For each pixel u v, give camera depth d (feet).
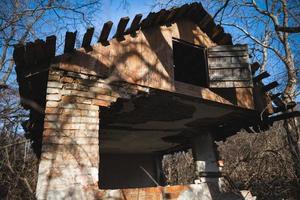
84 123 17.97
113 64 20.24
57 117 17.38
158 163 40.45
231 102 24.97
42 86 19.51
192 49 27.86
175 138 32.99
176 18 24.81
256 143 45.27
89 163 17.22
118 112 24.09
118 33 20.79
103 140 32.55
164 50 23.22
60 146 16.87
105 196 17.01
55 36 16.24
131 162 39.50
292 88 31.09
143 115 25.39
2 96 18.40
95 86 19.15
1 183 23.66
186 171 50.78
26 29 35.01
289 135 32.22
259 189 38.27
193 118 26.99
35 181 24.39
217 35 26.55
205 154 29.71
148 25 22.85
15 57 17.31
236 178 40.47
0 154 23.39
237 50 25.49
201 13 25.52
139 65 21.39
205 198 22.11
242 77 24.72
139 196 18.38
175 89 22.43
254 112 26.50
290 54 34.19
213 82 24.40
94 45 19.85
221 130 30.35
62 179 16.25
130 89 20.54
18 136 24.64
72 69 18.48
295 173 32.30
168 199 19.81
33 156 27.73
